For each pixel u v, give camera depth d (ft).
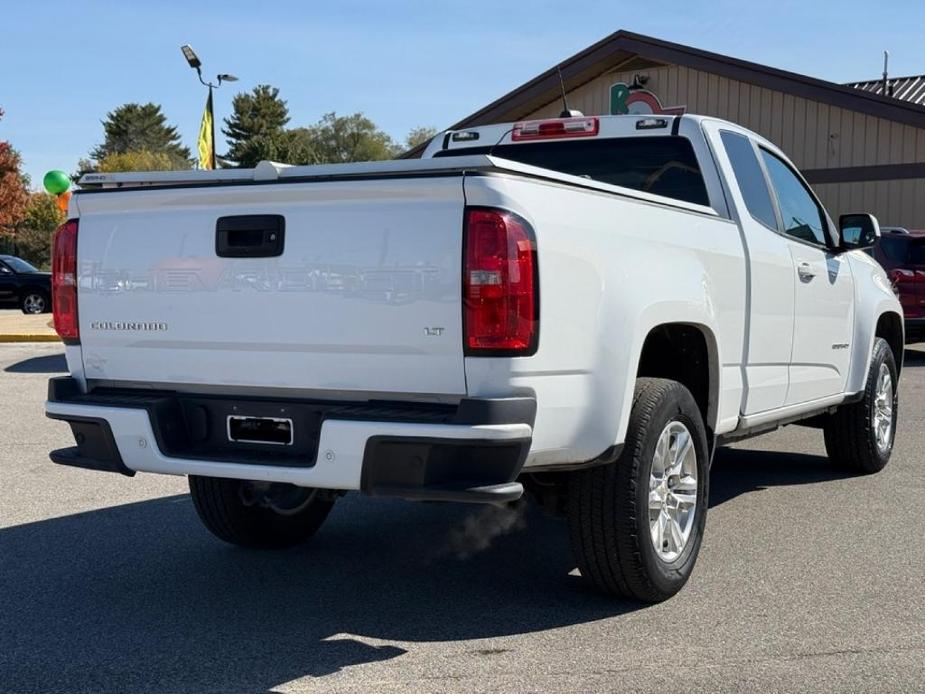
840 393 21.89
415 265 12.28
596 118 19.25
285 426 13.39
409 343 12.37
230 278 13.46
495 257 11.93
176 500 21.52
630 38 74.79
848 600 15.03
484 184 11.96
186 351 13.92
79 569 16.81
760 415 18.37
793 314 19.22
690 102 76.54
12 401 36.27
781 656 12.91
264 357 13.35
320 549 18.02
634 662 12.75
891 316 25.11
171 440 13.78
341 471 12.35
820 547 17.79
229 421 13.79
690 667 12.57
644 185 18.79
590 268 13.12
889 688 11.95
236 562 17.22
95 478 23.65
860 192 70.95
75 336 14.80
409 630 13.97
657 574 14.49
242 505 17.19
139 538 18.66
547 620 14.30
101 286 14.48
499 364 12.03
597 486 14.01
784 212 20.25
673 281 14.88
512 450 12.07
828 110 71.46
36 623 14.30
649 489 14.24
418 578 16.33
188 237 13.75
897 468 24.61
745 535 18.58
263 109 321.52
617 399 13.58
